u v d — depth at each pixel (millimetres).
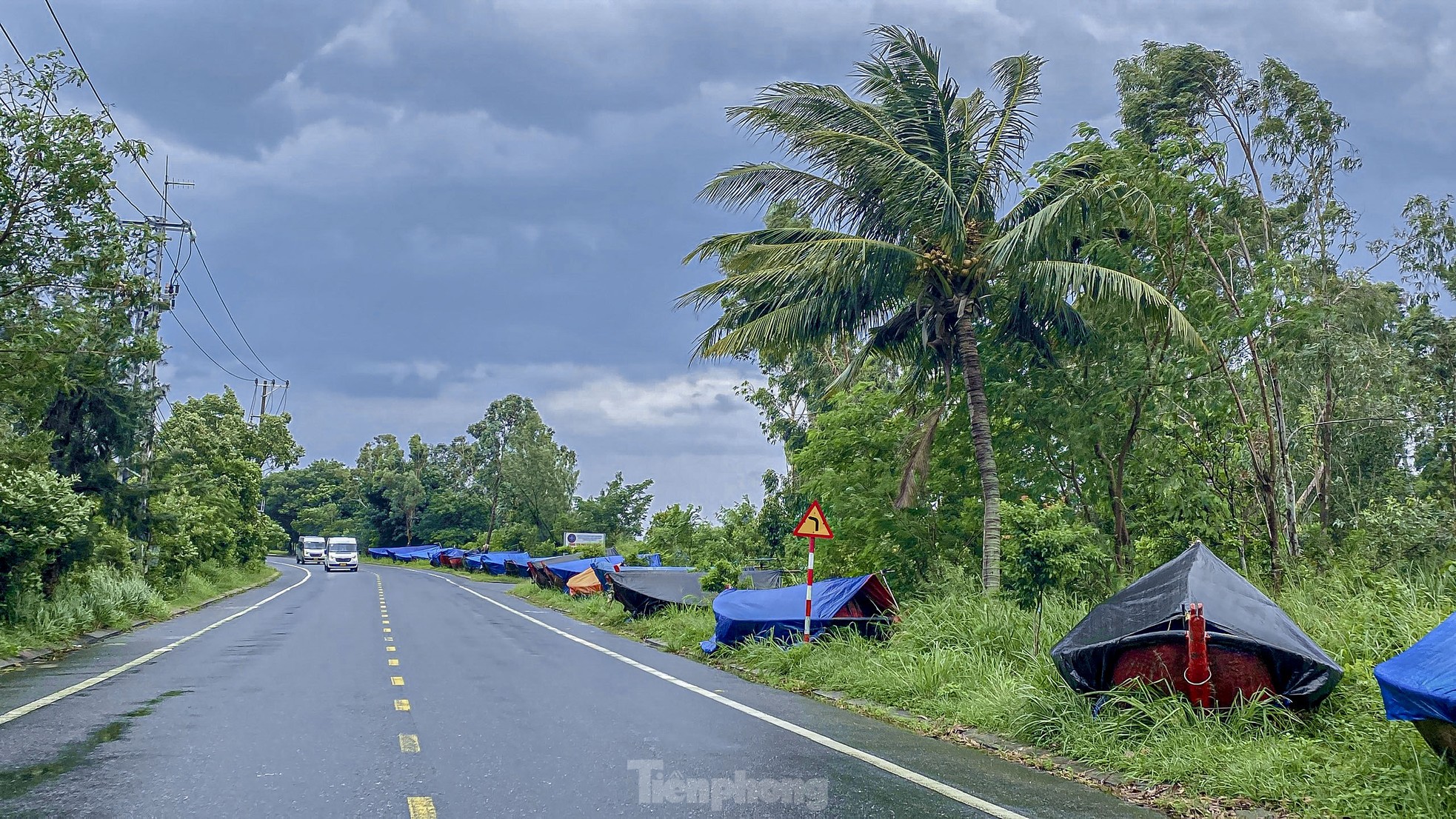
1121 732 8312
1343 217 25219
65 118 13234
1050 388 19203
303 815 5957
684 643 18016
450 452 102562
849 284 16469
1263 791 6883
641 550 43562
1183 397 17344
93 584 21750
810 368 37531
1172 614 8664
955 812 6340
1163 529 16891
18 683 12055
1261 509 17797
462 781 6930
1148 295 14820
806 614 14844
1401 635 9641
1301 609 11281
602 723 9609
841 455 22875
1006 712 9422
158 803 6211
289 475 115250
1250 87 24859
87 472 22234
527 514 74500
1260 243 25250
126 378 23328
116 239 14016
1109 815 6457
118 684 12016
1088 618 9492
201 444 47250
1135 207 16203
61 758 7559
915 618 14141
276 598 34750
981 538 21094
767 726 9711
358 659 15141
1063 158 17797
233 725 9133
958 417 20844
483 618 25906
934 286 17469
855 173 16562
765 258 17641
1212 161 18578
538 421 79438
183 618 24656
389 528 103188
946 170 16828
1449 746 6320
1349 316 24469
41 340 13703
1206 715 8289
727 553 32969
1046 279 15633
